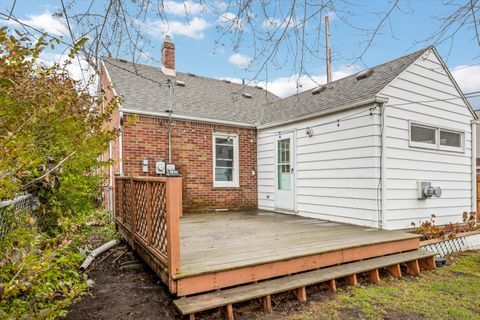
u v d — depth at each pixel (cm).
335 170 588
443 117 610
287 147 726
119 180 561
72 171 386
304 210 663
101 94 321
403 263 416
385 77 559
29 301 191
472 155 671
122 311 279
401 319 275
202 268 279
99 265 422
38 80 255
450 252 536
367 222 522
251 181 818
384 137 513
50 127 274
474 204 661
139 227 407
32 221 205
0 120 201
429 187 554
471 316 280
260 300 295
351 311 290
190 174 723
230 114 813
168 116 688
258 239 411
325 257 353
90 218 319
